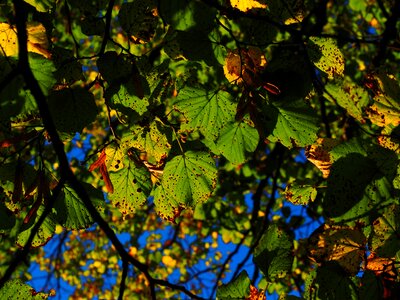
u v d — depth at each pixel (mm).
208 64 733
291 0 753
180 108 752
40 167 708
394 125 707
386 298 657
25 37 622
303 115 723
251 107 717
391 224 644
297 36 744
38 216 766
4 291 692
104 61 737
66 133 749
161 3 705
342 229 671
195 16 712
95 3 754
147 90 738
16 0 626
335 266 679
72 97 745
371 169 643
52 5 743
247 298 701
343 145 653
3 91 670
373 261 666
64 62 735
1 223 756
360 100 763
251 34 771
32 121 772
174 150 764
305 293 687
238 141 756
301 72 737
